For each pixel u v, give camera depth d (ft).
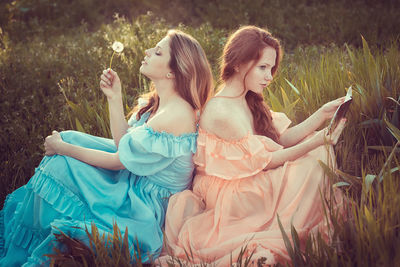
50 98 13.85
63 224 6.99
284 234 6.56
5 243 8.05
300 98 10.46
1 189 9.77
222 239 7.32
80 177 7.57
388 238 6.22
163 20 19.47
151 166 7.55
